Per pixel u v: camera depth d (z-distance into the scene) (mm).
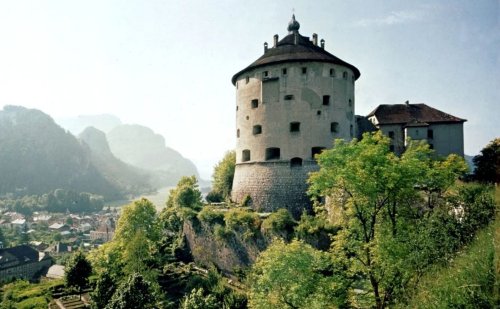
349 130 45875
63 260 105375
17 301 47625
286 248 21562
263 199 43062
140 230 40344
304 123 42750
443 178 22703
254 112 45375
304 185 41562
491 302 8250
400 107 60438
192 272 41500
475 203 17750
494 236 10922
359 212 19953
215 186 61906
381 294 18672
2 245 137875
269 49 47906
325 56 44188
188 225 45312
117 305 27562
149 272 37719
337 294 19203
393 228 19391
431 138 56844
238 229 37438
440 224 16844
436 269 13281
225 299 30453
